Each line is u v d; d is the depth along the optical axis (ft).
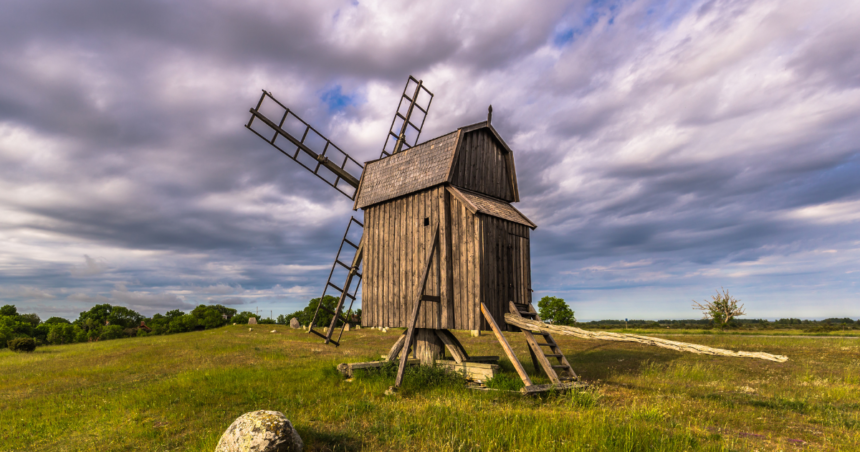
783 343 72.64
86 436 30.73
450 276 46.29
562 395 37.35
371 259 54.85
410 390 39.75
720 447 22.68
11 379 59.98
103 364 70.85
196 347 87.40
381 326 52.13
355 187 63.52
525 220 53.16
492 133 54.95
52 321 331.16
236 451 21.11
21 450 28.86
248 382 44.19
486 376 43.04
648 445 22.86
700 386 42.57
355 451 23.38
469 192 49.85
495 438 23.54
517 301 49.19
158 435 28.96
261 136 62.39
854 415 30.17
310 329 59.31
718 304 139.95
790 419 29.63
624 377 47.67
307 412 31.81
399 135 64.54
